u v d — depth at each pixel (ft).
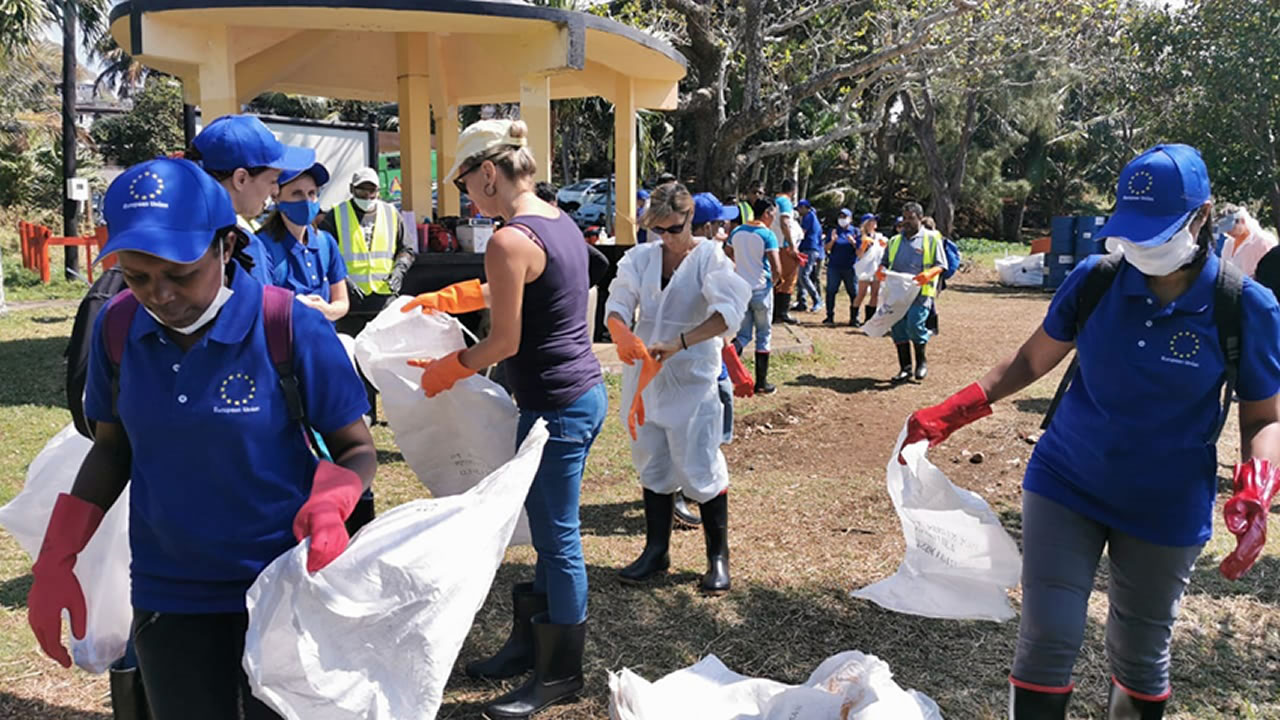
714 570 14.42
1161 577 8.68
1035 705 8.59
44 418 24.79
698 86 57.16
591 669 11.94
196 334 6.66
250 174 9.85
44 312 47.52
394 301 11.25
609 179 51.67
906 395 31.60
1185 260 8.09
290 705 6.57
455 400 10.87
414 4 24.86
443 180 35.58
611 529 17.56
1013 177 150.10
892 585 10.37
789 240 47.91
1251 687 11.63
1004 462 22.71
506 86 33.55
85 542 7.16
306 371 6.88
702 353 13.97
